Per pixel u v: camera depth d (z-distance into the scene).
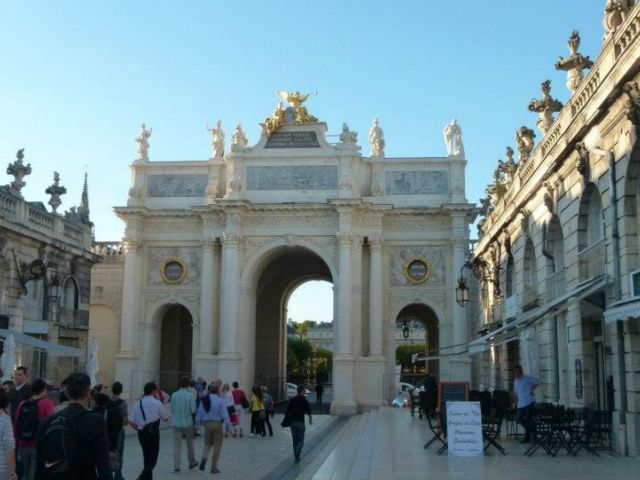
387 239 53.88
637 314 16.55
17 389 15.84
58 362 40.09
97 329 57.78
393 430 29.53
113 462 14.20
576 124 22.08
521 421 22.44
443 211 52.88
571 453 19.42
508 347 36.69
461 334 51.69
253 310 54.56
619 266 19.20
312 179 53.62
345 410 49.28
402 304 53.34
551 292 26.73
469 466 17.67
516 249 33.88
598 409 22.45
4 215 33.44
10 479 11.16
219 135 55.81
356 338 51.59
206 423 19.94
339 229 51.75
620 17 19.34
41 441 7.68
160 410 17.28
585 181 22.14
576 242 23.34
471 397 23.94
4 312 33.59
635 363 18.50
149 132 57.03
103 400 15.32
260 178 54.12
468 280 52.47
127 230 54.75
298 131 54.38
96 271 58.38
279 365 63.56
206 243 53.69
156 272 55.16
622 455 18.75
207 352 52.41
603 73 19.94
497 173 40.91
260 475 19.50
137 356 53.88
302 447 24.88
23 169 36.12
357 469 18.86
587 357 23.16
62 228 40.19
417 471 16.88
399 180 54.56
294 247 53.66
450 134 54.53
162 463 22.05
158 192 56.00
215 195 54.50
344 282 51.06
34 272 35.06
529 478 15.37
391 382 52.31
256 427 32.06
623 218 19.02
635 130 17.83
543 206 28.09
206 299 53.06
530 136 32.81
